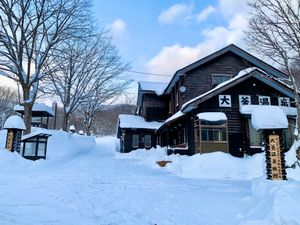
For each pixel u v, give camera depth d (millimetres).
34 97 21719
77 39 24438
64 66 26125
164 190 8734
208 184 10320
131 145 27812
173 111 24391
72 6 22734
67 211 5836
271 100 18328
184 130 20047
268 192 5996
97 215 5613
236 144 17453
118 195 7695
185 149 18406
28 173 11820
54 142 24703
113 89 31688
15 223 4797
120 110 61906
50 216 5395
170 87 24938
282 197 5172
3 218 5035
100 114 57281
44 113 35125
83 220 5230
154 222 5270
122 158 22219
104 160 20000
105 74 30094
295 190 5645
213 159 14281
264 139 8172
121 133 30625
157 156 18891
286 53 13992
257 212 5586
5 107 48344
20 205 6113
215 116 16406
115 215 5652
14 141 15992
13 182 9188
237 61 22047
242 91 18359
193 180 11445
